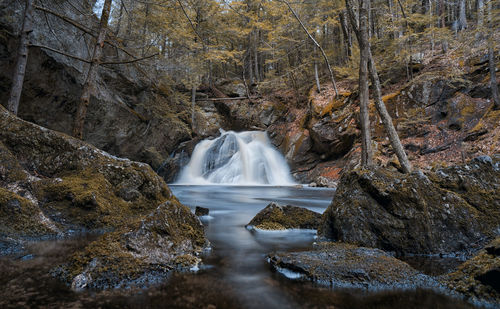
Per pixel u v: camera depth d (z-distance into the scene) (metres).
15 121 5.38
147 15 13.70
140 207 5.40
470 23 22.05
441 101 15.59
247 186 17.14
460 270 2.59
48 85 10.31
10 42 8.91
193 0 13.76
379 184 4.11
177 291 2.27
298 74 25.38
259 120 24.84
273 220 5.36
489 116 13.25
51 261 2.82
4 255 2.96
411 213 3.84
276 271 2.84
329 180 16.75
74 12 9.86
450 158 12.82
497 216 4.01
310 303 2.12
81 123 7.11
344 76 23.59
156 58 13.04
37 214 3.97
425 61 18.72
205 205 8.91
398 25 17.89
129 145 15.62
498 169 4.55
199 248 3.58
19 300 1.99
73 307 1.91
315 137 18.75
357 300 2.18
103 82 13.57
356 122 17.31
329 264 2.79
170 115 17.89
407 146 15.06
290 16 18.17
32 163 5.15
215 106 26.97
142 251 2.84
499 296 2.13
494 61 14.77
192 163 20.97
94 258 2.56
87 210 4.61
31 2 7.01
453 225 3.87
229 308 1.99
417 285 2.49
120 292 2.21
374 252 3.24
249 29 19.23
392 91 18.27
